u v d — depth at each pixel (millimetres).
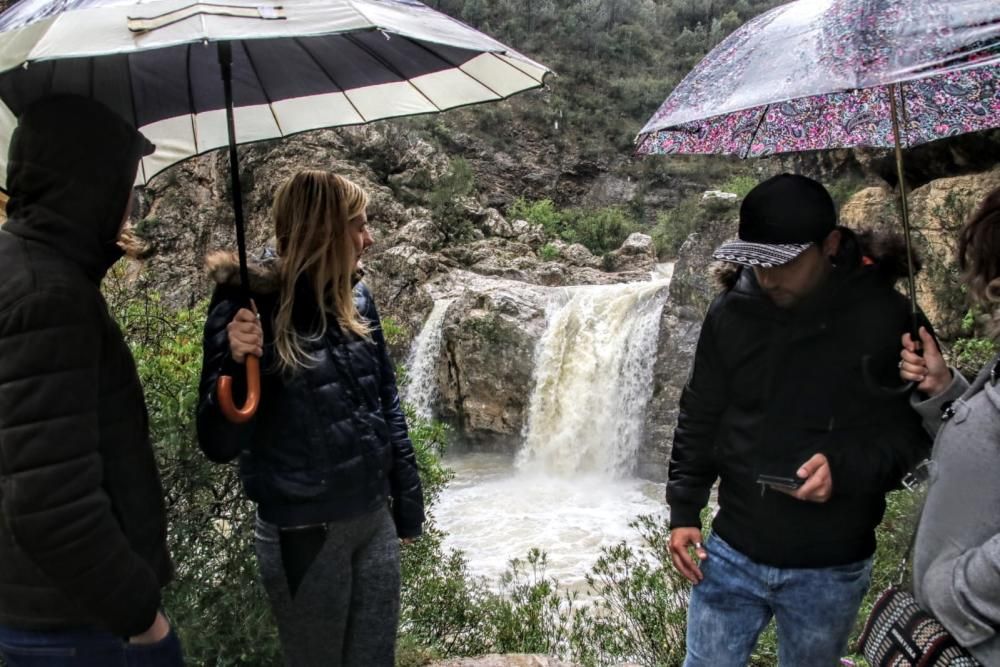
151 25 1267
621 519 10320
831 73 1505
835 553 2002
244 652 2943
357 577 2223
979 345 6605
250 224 22562
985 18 1417
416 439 4508
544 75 1830
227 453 2033
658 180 36312
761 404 1998
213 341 2062
